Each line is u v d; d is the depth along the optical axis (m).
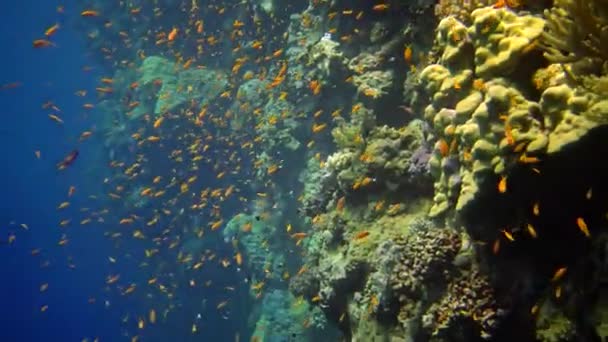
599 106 3.82
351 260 7.33
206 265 17.27
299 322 12.70
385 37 8.80
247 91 14.06
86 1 21.09
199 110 15.66
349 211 7.96
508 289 4.86
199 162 16.23
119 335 32.56
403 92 8.59
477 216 4.87
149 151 17.42
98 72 27.03
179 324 20.06
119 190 19.77
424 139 7.00
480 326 4.98
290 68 11.82
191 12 16.69
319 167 11.29
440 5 6.26
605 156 3.95
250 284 14.85
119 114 20.08
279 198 13.31
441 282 5.55
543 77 4.34
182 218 17.69
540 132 4.18
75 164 38.53
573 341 4.27
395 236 6.64
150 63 17.64
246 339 16.48
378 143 7.64
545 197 4.36
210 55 16.86
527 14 4.88
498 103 4.41
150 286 21.62
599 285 4.13
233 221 14.75
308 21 11.18
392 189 7.46
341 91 9.93
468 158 4.75
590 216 4.28
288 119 12.18
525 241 4.74
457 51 5.27
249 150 14.84
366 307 6.82
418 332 5.72
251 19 14.34
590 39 3.90
